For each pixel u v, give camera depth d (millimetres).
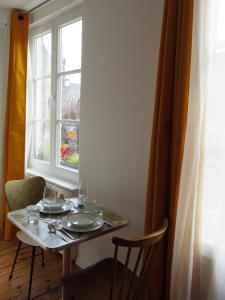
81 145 2531
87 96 2434
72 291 1584
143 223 2014
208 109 1483
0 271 2500
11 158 3154
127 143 2098
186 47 1502
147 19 1903
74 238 1582
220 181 1458
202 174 1509
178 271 1540
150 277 1649
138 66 1981
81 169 2549
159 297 1646
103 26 2238
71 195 2584
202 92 1470
